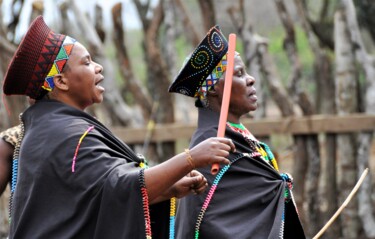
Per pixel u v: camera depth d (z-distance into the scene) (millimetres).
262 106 13156
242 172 7418
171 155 13156
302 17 14070
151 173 5750
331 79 13977
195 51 7543
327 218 12906
